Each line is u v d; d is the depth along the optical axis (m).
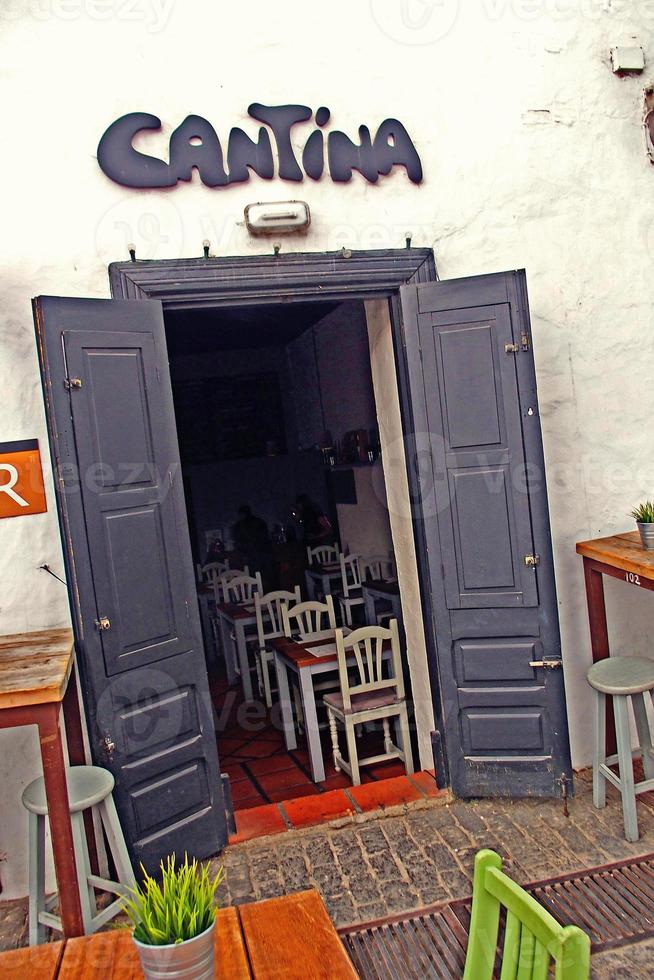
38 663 2.73
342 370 6.67
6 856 3.23
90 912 2.73
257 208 3.41
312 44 3.55
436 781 3.82
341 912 2.89
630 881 2.92
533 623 3.56
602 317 3.91
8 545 3.20
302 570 8.27
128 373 3.16
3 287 3.18
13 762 3.22
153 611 3.20
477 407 3.52
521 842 3.28
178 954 1.28
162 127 3.37
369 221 3.63
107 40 3.29
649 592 4.03
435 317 3.52
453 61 3.71
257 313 6.90
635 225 3.93
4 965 1.61
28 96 3.21
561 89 3.83
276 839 3.47
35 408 3.22
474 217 3.75
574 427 3.89
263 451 9.09
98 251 3.30
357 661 4.11
